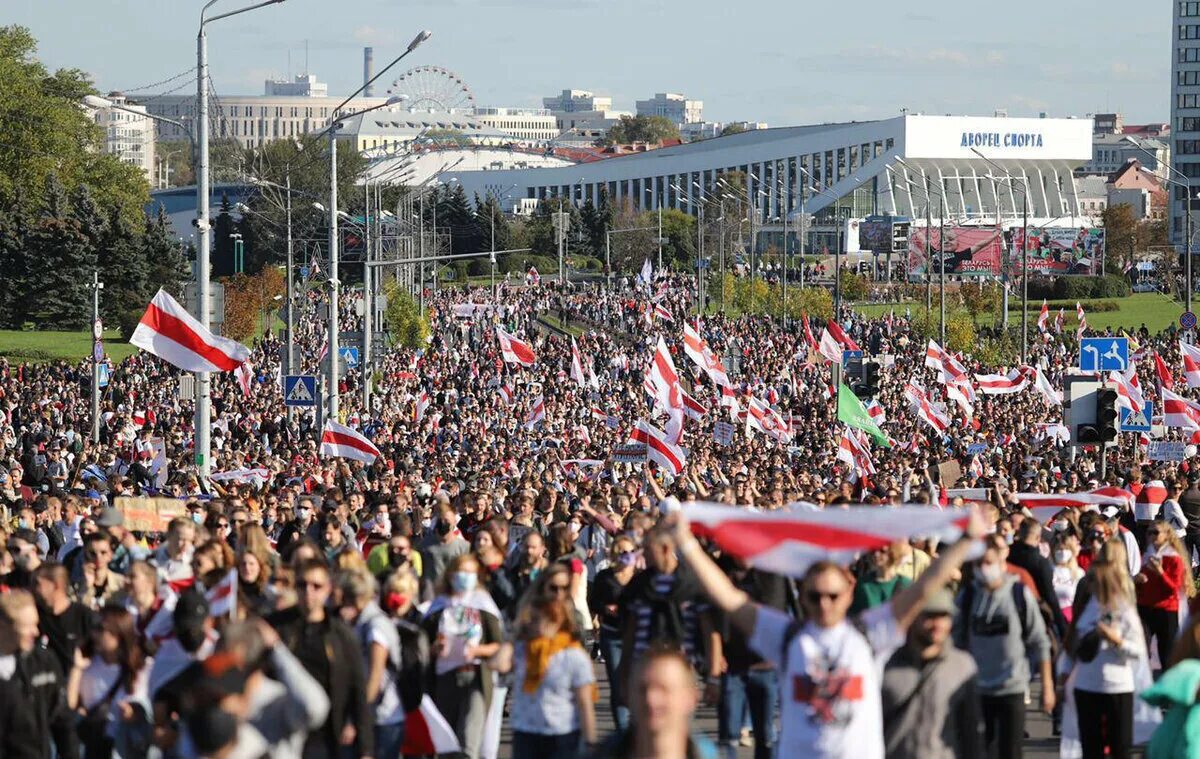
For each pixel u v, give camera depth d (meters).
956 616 24.36
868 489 52.28
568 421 103.06
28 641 22.48
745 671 26.50
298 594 21.62
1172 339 181.75
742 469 63.31
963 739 20.41
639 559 31.19
